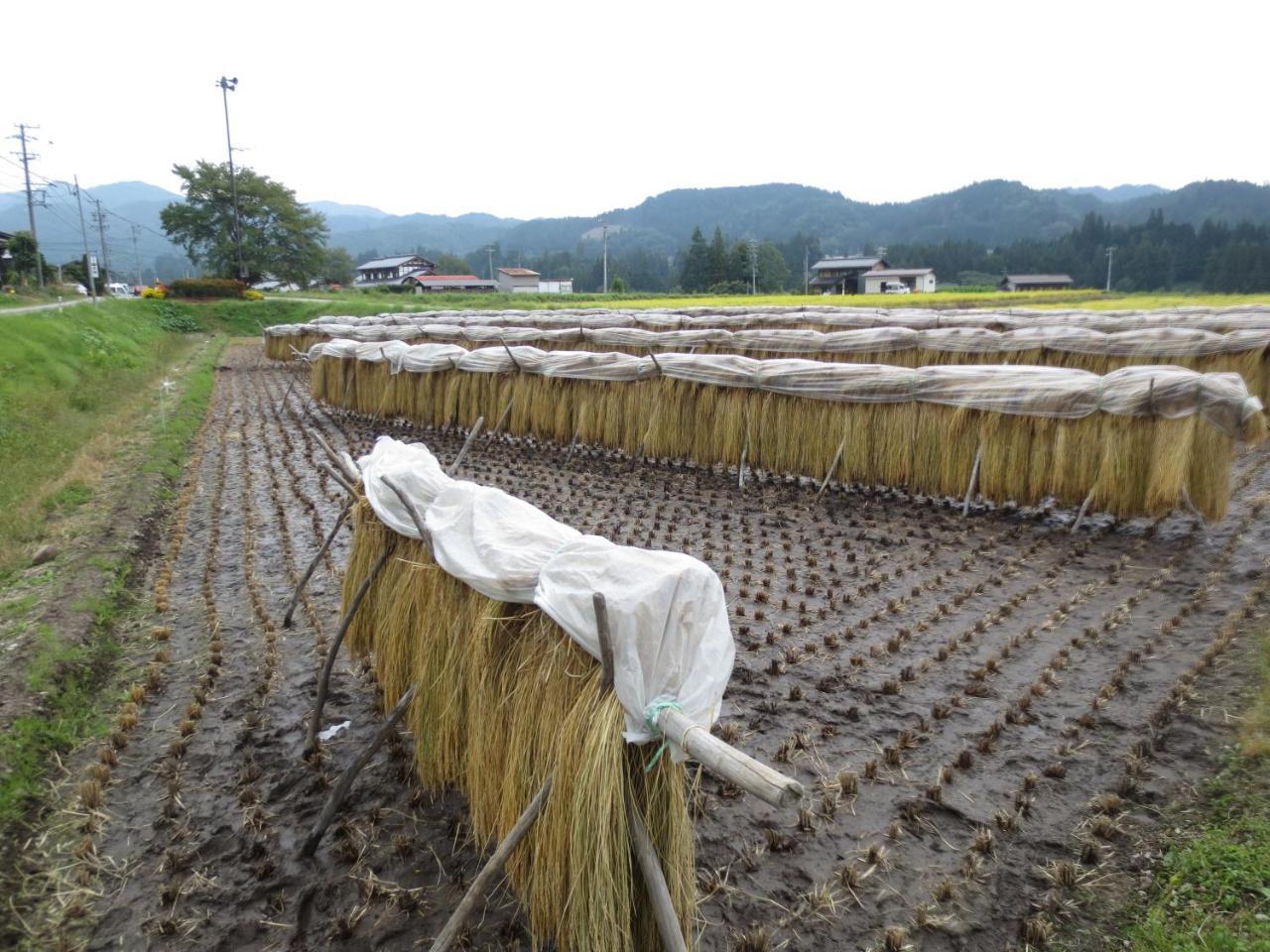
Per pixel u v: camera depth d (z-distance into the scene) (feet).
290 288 239.09
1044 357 45.78
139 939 11.53
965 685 17.84
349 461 18.63
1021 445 29.12
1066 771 14.66
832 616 21.61
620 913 9.28
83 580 23.44
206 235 220.64
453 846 13.16
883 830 13.34
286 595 23.67
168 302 152.46
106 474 37.19
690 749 8.36
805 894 12.00
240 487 36.76
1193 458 26.02
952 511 30.96
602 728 9.04
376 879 12.37
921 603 22.29
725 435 35.94
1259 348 40.27
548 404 42.96
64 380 59.93
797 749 15.57
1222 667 17.57
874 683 17.95
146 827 13.83
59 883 12.54
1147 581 23.16
